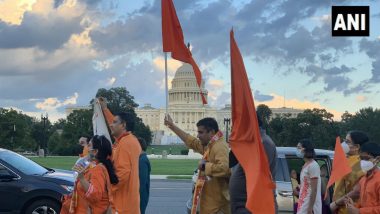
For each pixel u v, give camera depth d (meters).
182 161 74.69
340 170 7.45
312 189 8.36
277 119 114.62
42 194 11.98
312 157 8.48
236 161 7.01
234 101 6.23
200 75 7.40
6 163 12.27
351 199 6.82
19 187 11.99
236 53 6.12
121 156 7.45
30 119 149.62
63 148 121.75
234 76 6.18
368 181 6.45
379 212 6.22
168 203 19.23
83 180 6.88
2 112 121.31
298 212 8.53
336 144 7.58
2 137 118.69
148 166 9.66
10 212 11.94
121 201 7.42
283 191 10.02
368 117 126.31
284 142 108.25
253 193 5.73
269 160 7.06
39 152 109.62
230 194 7.11
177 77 181.50
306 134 107.62
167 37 7.50
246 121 6.15
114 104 144.75
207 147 7.73
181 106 177.62
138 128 144.12
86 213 6.99
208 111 178.12
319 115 109.75
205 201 7.61
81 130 122.06
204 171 7.53
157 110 198.38
